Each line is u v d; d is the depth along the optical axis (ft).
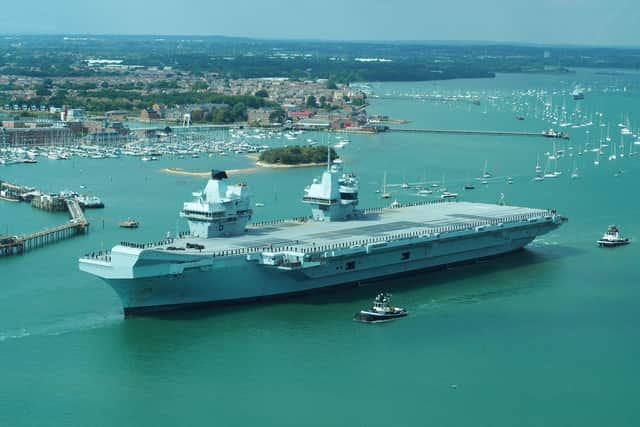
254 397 474.90
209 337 551.59
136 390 482.28
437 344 545.44
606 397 478.18
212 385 488.02
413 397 475.72
